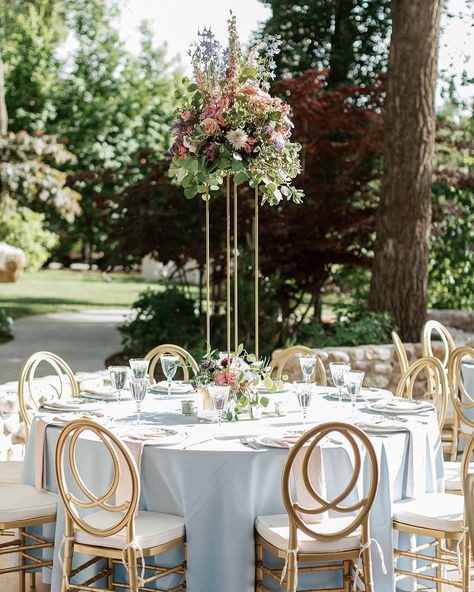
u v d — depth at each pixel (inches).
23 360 444.8
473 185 450.0
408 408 168.4
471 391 240.4
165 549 140.1
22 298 825.5
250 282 402.9
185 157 165.3
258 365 169.6
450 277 477.7
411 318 361.7
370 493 134.5
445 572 164.6
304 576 148.3
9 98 1073.5
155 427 156.4
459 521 145.4
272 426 160.2
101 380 265.7
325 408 175.9
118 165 1061.8
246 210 410.0
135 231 425.4
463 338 381.7
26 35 1074.1
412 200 360.2
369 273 486.3
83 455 152.0
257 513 145.1
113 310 758.5
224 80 162.6
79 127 1074.1
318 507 142.8
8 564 184.4
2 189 681.0
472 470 179.9
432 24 355.3
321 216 411.2
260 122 163.5
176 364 184.2
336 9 623.2
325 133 416.5
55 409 172.6
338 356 310.7
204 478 142.3
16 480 173.9
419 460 157.2
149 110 1114.1
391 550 148.9
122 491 147.3
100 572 149.8
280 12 634.8
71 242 1291.8
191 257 443.5
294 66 633.6
